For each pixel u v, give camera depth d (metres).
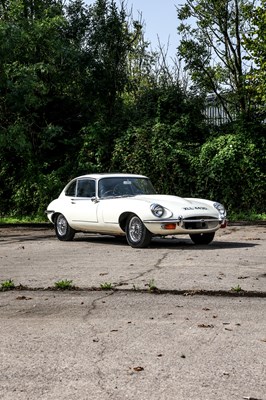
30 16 26.77
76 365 4.37
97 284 7.77
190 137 24.42
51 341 5.04
